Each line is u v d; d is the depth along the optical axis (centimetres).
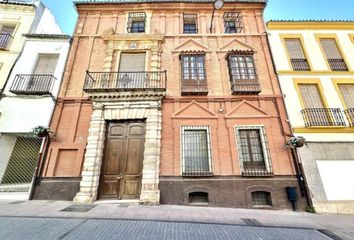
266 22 1181
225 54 1098
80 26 1186
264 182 833
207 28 1203
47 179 840
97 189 838
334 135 903
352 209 786
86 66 1073
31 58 1080
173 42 1147
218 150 887
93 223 496
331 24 1179
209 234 444
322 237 462
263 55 1107
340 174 845
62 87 1013
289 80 1025
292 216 687
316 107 980
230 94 998
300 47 1135
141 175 871
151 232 442
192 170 865
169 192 819
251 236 445
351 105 986
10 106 959
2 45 1111
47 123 925
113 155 902
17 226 464
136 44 1133
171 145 896
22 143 989
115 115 943
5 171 934
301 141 836
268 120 940
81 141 903
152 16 1235
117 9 1249
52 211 617
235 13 1246
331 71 1045
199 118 942
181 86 996
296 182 832
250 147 909
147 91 952
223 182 833
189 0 1241
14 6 1224
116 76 1039
